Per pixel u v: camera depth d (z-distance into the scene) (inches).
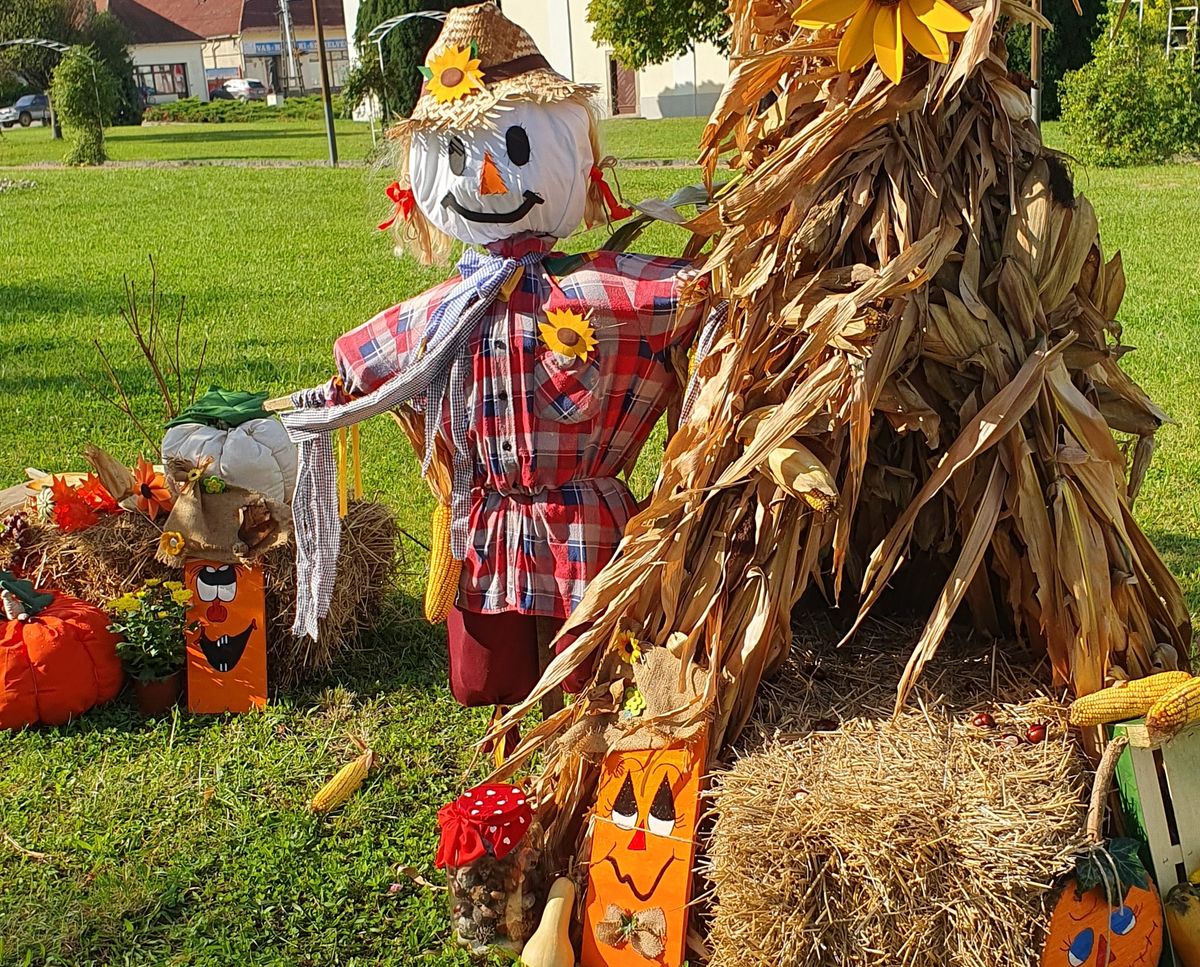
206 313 444.8
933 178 119.4
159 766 169.0
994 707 124.2
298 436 142.7
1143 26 780.0
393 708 183.9
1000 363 120.3
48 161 1144.2
